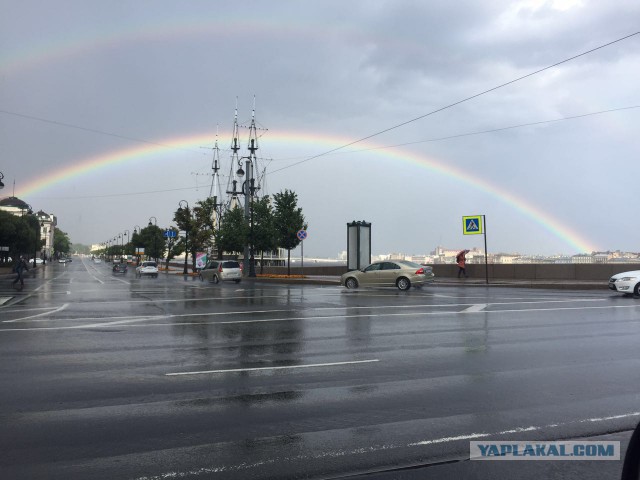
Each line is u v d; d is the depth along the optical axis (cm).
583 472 430
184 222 6009
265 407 610
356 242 3359
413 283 2509
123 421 557
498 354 923
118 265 6531
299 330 1234
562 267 3178
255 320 1421
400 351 961
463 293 2309
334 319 1427
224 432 521
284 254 7075
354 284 2683
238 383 728
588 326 1256
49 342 1077
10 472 425
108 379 752
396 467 438
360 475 423
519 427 535
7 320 1444
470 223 2964
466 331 1194
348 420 559
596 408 600
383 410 595
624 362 852
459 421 554
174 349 996
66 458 454
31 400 640
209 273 3756
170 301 2031
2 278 4525
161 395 664
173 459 452
